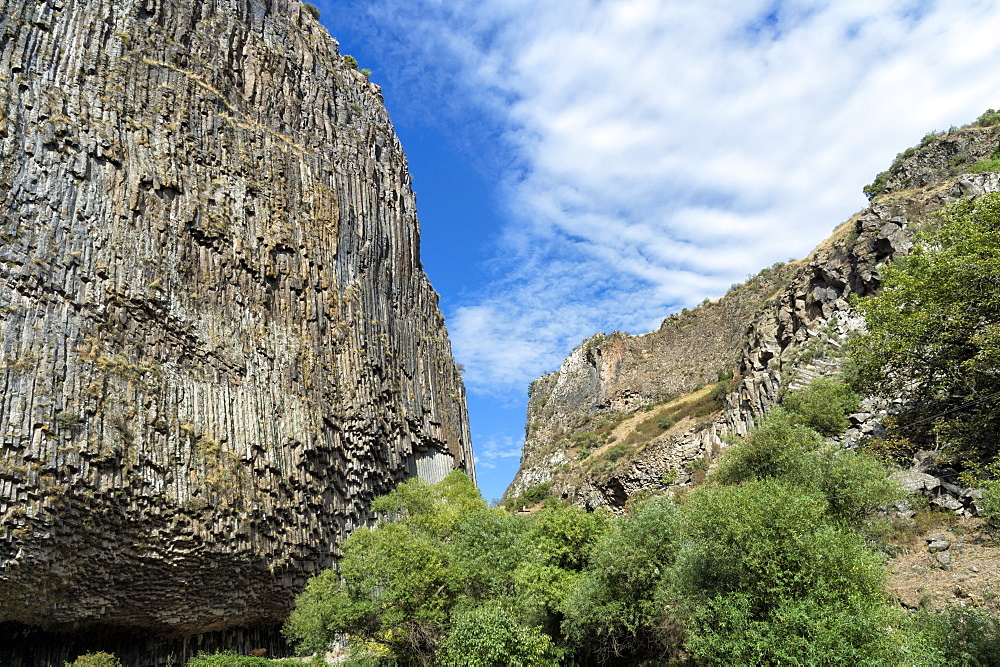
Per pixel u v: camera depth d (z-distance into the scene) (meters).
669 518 20.17
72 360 24.23
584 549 24.56
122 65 31.34
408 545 23.25
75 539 22.81
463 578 22.75
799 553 14.23
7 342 22.47
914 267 22.50
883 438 26.84
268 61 42.81
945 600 16.73
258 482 31.31
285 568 32.31
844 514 19.69
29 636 23.91
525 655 19.69
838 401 29.44
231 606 30.55
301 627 24.36
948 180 48.16
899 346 22.02
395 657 23.11
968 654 12.76
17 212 24.52
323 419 36.81
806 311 44.94
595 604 19.91
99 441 23.97
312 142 44.19
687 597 15.95
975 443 20.94
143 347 27.81
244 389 32.19
